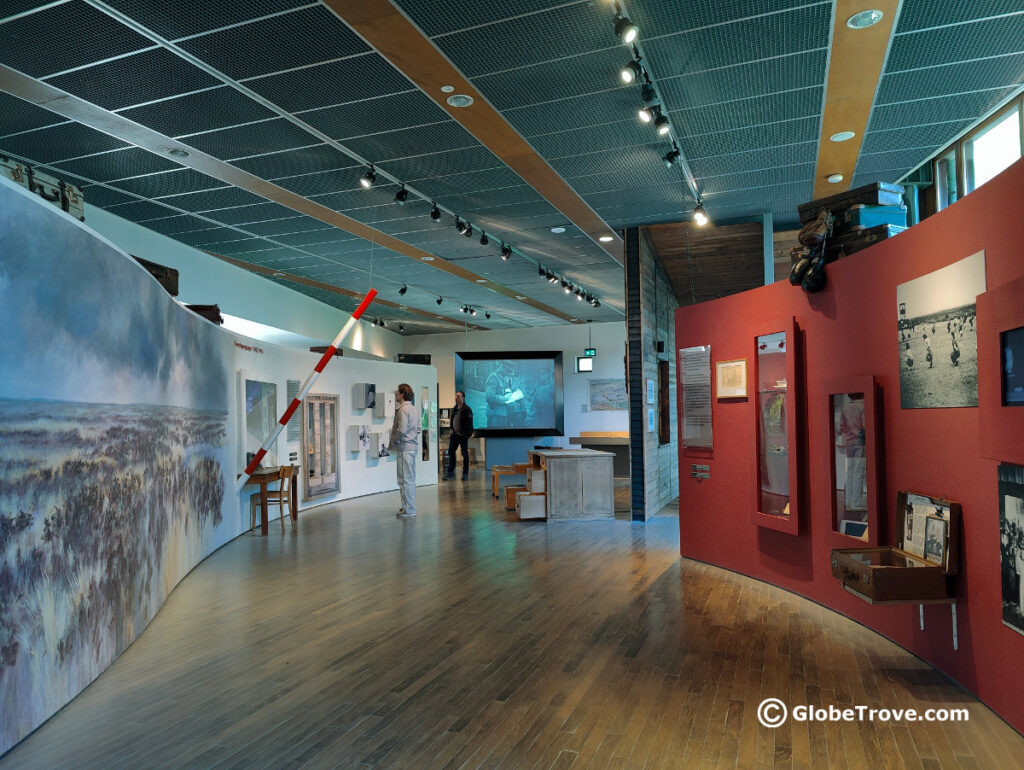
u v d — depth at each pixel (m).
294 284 13.69
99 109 5.77
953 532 3.49
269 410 9.39
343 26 4.58
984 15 4.59
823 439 4.91
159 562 5.18
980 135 7.04
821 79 5.46
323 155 6.88
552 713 3.29
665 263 11.05
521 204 8.60
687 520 6.86
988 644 3.25
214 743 3.02
